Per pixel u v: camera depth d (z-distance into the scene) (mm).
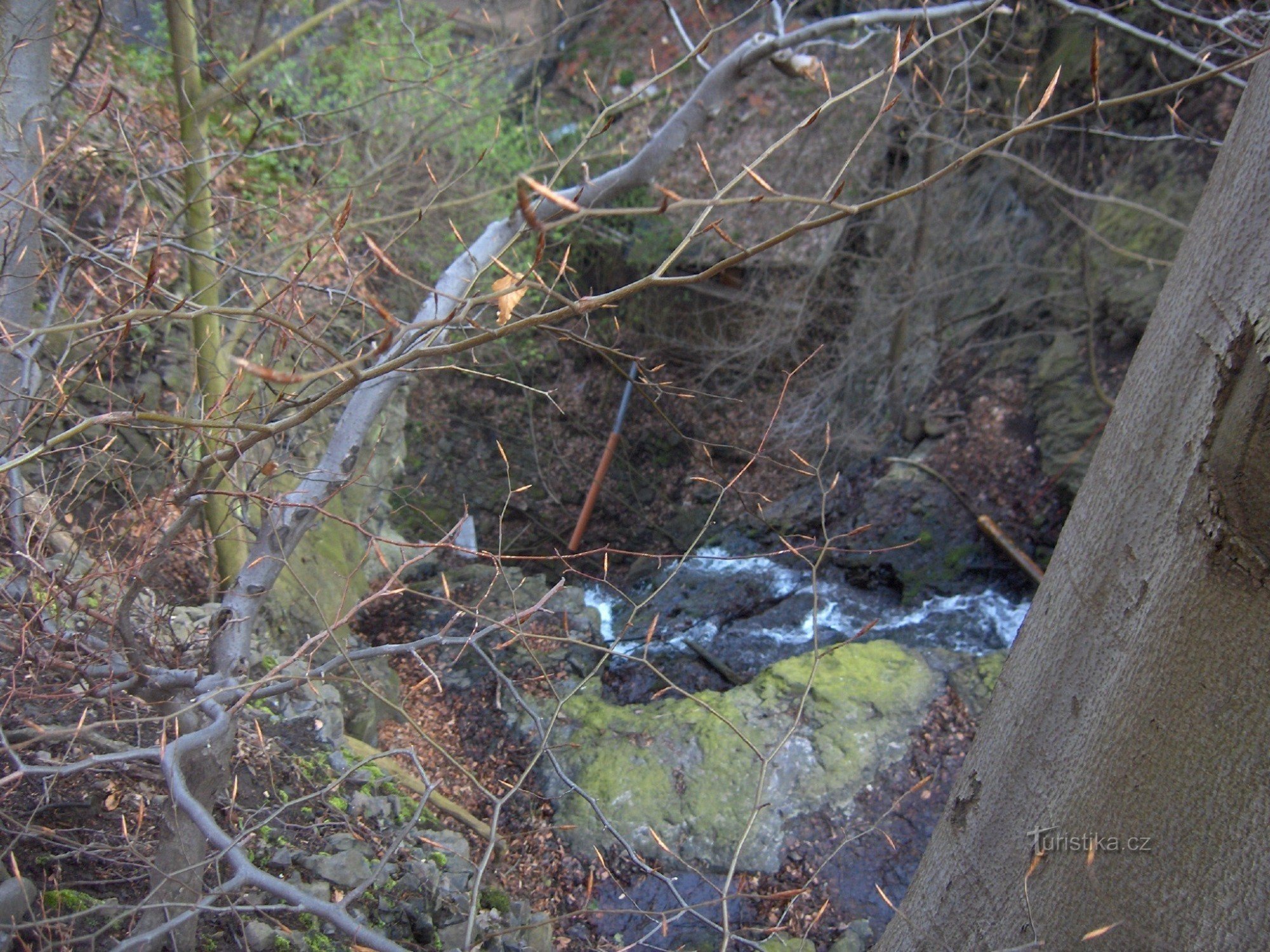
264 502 2426
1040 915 2408
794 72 4320
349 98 8602
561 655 8695
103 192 5094
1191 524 2047
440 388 11484
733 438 12195
